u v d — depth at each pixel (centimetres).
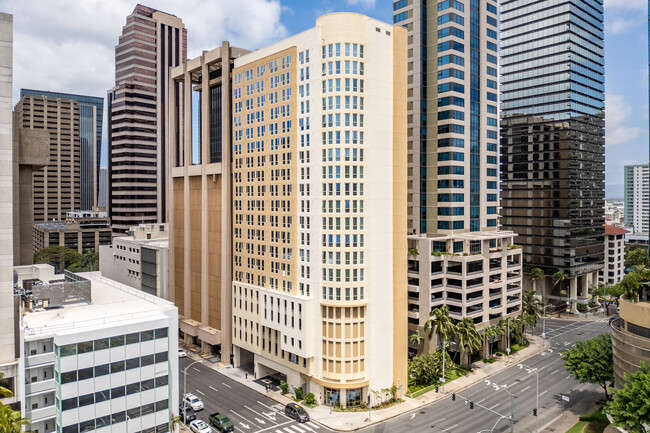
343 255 7962
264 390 8850
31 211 9081
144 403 6247
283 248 8819
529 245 16175
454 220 10769
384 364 8262
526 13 16450
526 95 16362
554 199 15575
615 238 17712
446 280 10406
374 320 8088
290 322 8419
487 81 11738
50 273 8450
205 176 10919
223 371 9875
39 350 5759
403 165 8625
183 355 10725
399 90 8506
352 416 7650
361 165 8031
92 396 5812
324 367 8094
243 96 9819
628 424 5588
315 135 8138
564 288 15775
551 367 10050
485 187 11712
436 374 9094
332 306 7969
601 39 17038
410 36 11400
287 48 8712
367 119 8050
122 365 6041
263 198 9306
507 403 8188
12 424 4388
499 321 11031
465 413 7781
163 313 6769
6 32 5956
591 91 16362
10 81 5944
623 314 7056
